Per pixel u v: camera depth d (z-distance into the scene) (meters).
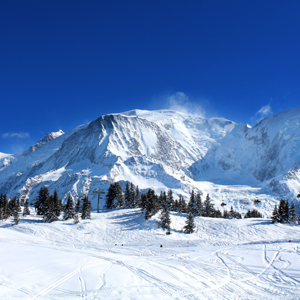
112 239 51.16
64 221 65.62
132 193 95.31
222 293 19.75
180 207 85.31
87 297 17.11
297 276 23.81
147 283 20.56
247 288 20.97
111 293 17.98
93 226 58.97
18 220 59.69
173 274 23.41
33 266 22.14
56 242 46.38
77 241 49.31
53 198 75.50
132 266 24.77
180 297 18.44
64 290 17.92
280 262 28.41
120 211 80.44
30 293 17.14
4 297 16.28
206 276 23.64
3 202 72.19
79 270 21.97
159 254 35.09
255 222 63.94
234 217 97.31
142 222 61.38
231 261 29.33
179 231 57.91
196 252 34.91
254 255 31.78
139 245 44.88
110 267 23.62
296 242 40.47
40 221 65.44
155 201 71.81
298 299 18.94
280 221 63.00
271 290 20.62
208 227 60.97
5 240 41.53
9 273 20.14
